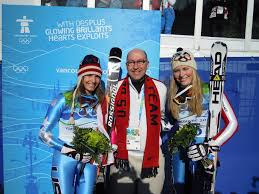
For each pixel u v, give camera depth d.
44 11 2.53
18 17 2.52
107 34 2.58
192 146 2.53
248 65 2.91
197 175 2.62
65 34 2.56
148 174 2.47
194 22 2.83
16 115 2.62
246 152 2.97
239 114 2.92
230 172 2.96
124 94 2.50
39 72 2.58
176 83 2.58
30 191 2.70
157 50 2.61
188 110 2.57
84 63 2.57
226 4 2.89
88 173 2.54
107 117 2.56
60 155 2.55
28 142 2.65
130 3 2.74
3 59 2.55
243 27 2.95
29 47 2.55
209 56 2.84
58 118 2.59
